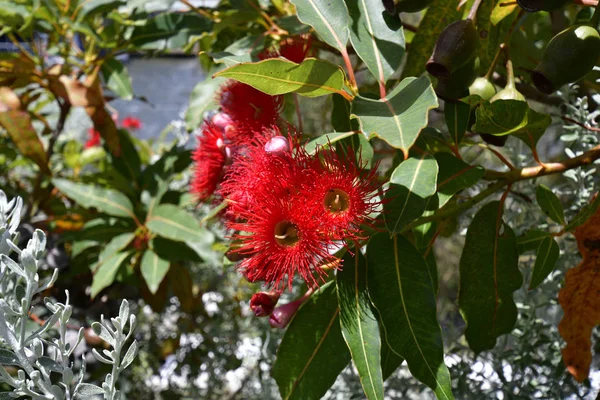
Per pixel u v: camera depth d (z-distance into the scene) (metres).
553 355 1.61
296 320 1.23
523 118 1.07
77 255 2.30
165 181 2.17
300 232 1.03
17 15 2.10
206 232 1.99
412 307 1.08
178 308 2.66
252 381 2.50
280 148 1.07
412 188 1.05
